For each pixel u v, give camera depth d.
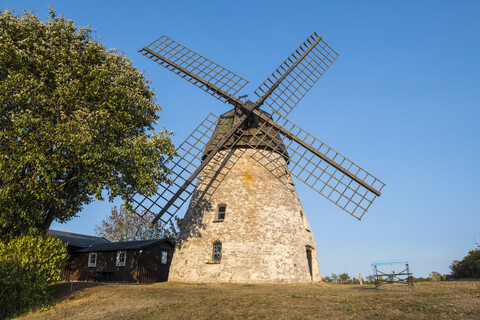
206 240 24.25
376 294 16.27
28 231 19.02
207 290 19.25
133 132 21.72
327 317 11.66
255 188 25.39
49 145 18.14
